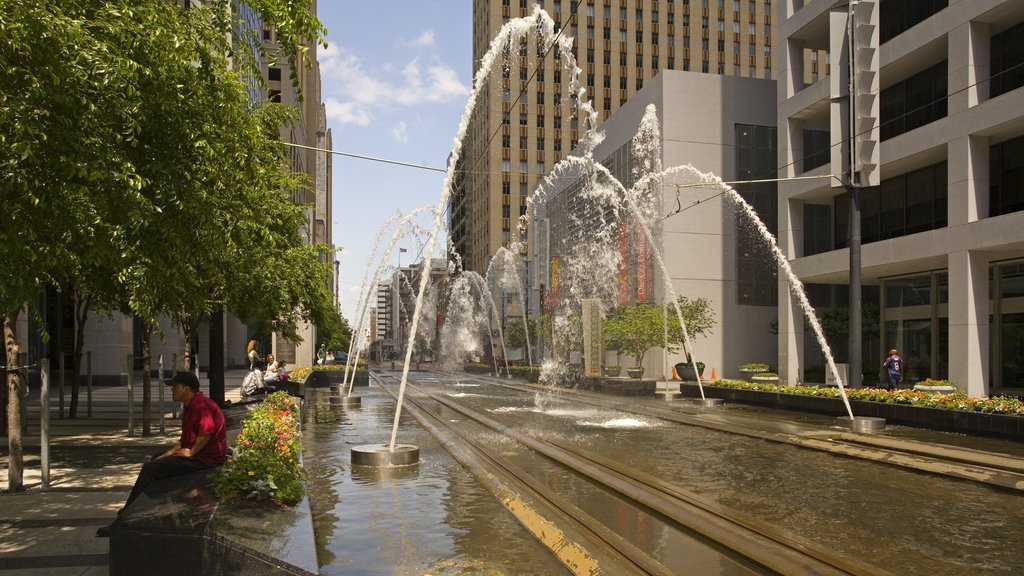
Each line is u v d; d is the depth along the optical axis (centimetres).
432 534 638
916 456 1147
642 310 3628
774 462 1130
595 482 946
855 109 2070
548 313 5884
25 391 889
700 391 2567
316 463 1062
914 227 3088
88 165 544
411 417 1830
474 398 2627
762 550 607
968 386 2473
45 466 861
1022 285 2695
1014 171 2561
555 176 6131
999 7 2405
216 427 688
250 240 1087
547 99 8906
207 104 686
